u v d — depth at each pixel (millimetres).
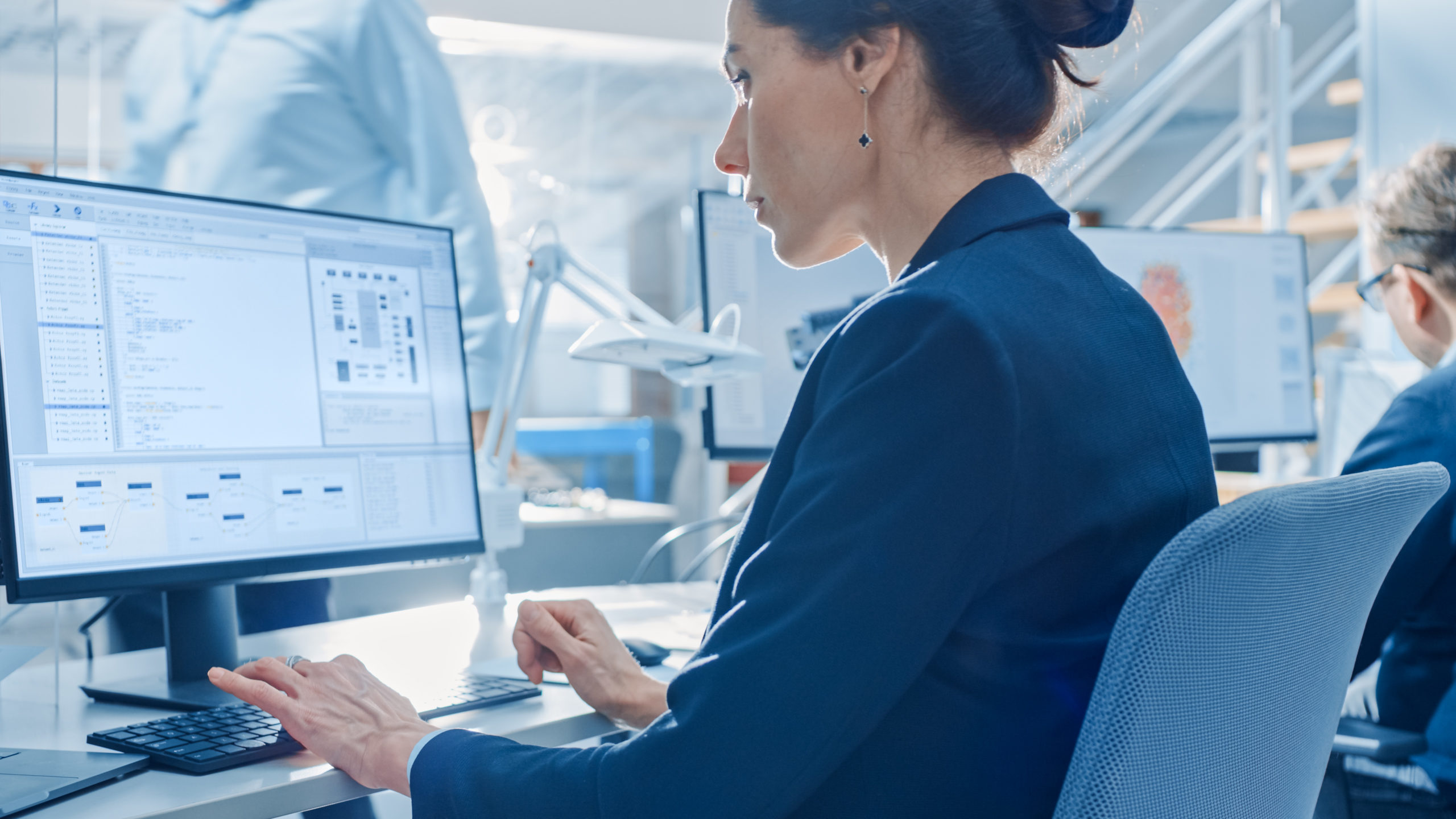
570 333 6695
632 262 7129
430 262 1188
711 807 595
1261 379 2021
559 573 3830
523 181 6602
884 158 751
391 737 736
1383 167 2863
